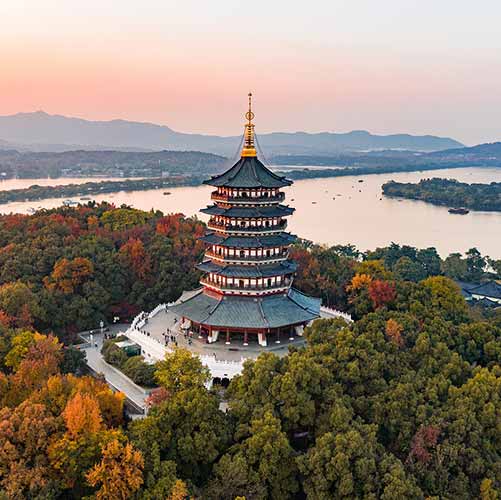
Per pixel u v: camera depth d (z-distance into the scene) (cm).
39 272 13112
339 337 8881
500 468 7256
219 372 9588
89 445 6450
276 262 11375
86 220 17638
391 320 9762
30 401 6988
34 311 11344
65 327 12412
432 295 12300
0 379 7881
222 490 6494
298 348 9294
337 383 8044
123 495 6091
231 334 11231
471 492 7162
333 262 15350
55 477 6297
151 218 18288
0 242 14800
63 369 9681
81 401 6631
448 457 7212
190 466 7012
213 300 11294
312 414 7519
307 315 11038
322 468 6644
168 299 13600
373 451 6931
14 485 5809
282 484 6931
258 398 7662
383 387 8212
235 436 7200
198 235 16150
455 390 8106
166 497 6153
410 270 19200
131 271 13888
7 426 6397
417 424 7650
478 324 10831
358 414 7925
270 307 11019
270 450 6712
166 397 7556
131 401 9031
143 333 11106
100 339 12269
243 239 11056
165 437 6881
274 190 11238
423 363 9125
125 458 6203
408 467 7131
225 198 10844
